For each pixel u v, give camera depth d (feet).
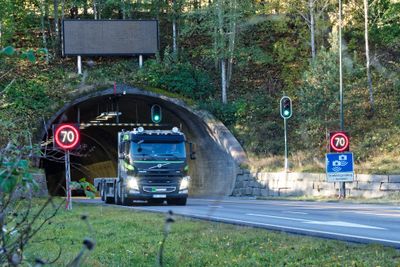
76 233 120.26
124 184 245.86
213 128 377.50
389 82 376.27
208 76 409.08
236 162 356.38
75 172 481.46
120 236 117.39
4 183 41.34
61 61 430.61
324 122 344.49
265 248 93.66
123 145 250.98
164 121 424.87
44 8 458.09
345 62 368.48
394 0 413.39
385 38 417.90
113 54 414.82
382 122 341.21
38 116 298.15
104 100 394.73
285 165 320.50
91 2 477.77
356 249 87.10
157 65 399.85
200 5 447.83
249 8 405.80
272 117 382.22
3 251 42.45
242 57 423.23
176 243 102.42
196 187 408.26
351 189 283.18
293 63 426.92
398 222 136.67
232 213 175.11
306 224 132.77
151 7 458.91
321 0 411.54
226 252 92.12
